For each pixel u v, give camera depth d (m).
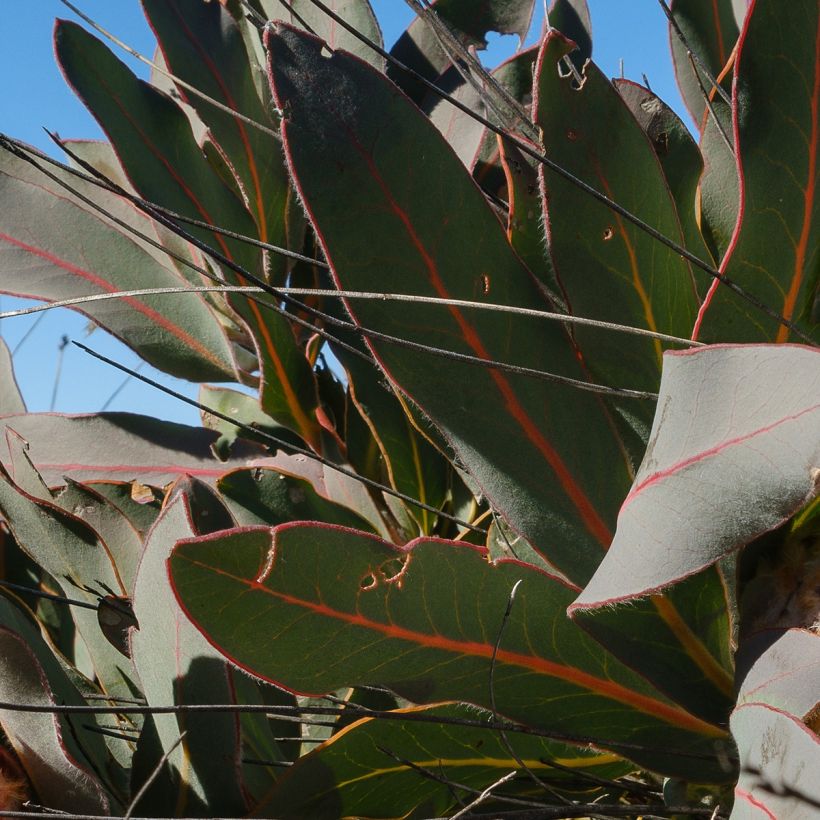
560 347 0.59
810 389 0.49
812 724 0.52
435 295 0.57
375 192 0.57
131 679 0.63
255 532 0.53
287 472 0.69
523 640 0.56
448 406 0.57
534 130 0.62
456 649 0.56
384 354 0.56
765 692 0.52
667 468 0.51
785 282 0.58
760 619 0.56
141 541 0.64
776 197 0.57
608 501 0.57
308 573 0.54
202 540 0.53
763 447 0.50
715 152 0.64
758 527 0.50
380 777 0.57
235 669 0.59
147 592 0.57
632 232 0.60
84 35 0.68
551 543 0.57
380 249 0.57
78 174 0.56
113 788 0.58
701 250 0.64
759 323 0.58
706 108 0.68
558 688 0.56
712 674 0.56
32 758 0.55
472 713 0.58
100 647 0.64
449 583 0.56
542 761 0.58
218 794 0.56
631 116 0.60
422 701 0.55
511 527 0.56
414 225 0.57
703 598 0.56
